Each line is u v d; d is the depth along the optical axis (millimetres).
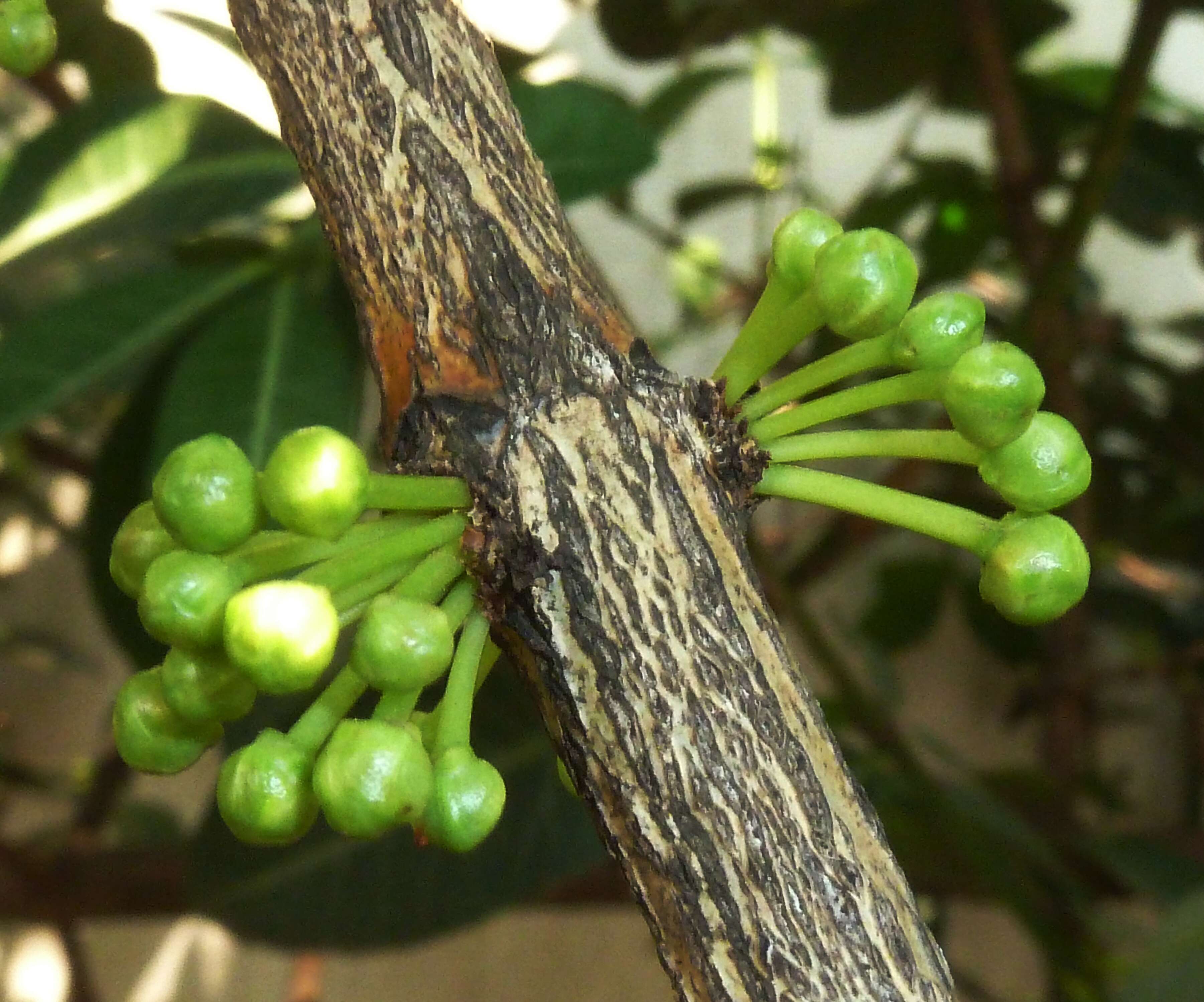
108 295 208
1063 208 408
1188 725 527
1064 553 167
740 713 157
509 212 161
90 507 217
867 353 167
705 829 155
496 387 159
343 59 162
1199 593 458
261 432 199
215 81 288
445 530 159
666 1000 536
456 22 164
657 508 159
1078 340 382
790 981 154
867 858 157
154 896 327
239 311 205
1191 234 434
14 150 214
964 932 521
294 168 216
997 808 284
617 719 156
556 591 157
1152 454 431
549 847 224
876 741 307
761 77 459
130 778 402
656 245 557
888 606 479
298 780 161
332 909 220
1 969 512
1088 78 385
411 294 160
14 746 509
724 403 164
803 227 168
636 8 384
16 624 506
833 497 168
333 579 158
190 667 163
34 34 174
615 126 219
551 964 537
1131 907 406
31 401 201
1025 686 479
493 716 234
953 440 168
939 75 388
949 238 396
